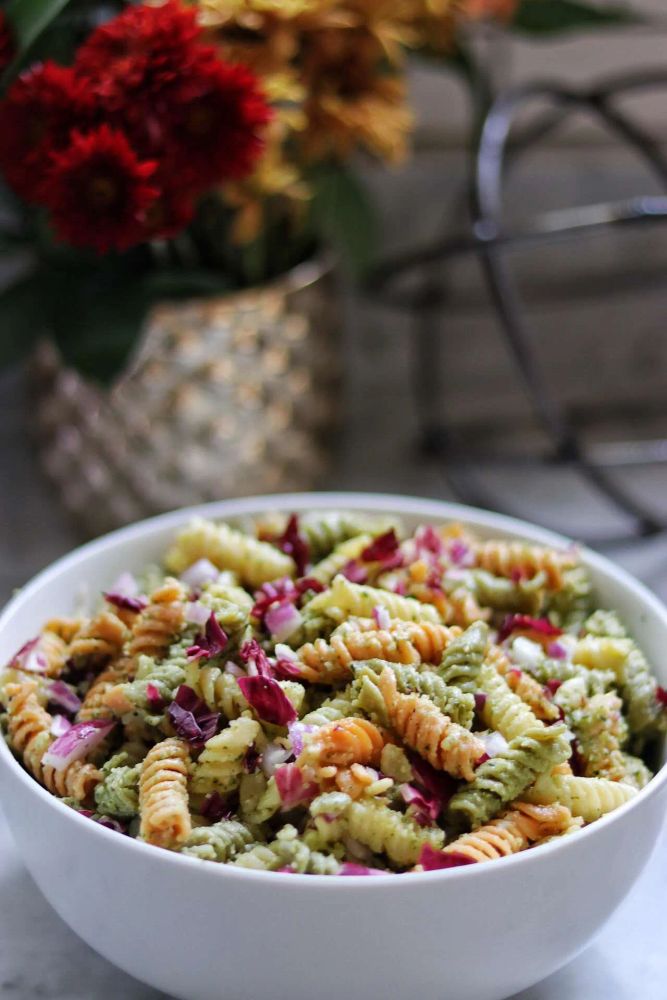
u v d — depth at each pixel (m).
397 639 0.68
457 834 0.65
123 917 0.63
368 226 1.00
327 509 0.83
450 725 0.65
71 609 0.78
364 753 0.64
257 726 0.65
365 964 0.61
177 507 1.01
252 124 0.81
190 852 0.62
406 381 1.20
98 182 0.79
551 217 1.16
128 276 0.94
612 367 1.20
